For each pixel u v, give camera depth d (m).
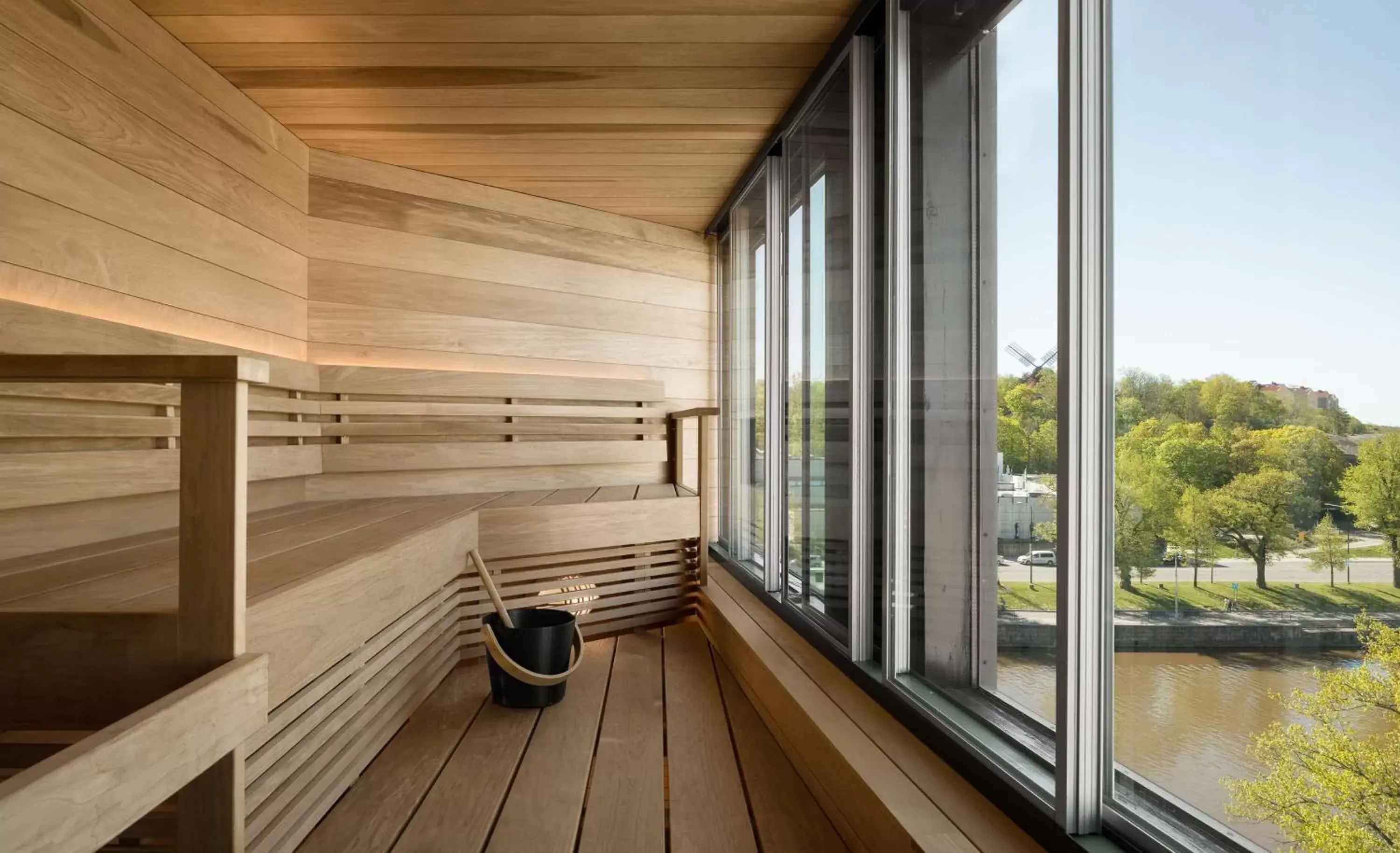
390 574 2.03
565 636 2.52
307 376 3.18
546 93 2.79
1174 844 1.06
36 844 0.78
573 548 3.11
